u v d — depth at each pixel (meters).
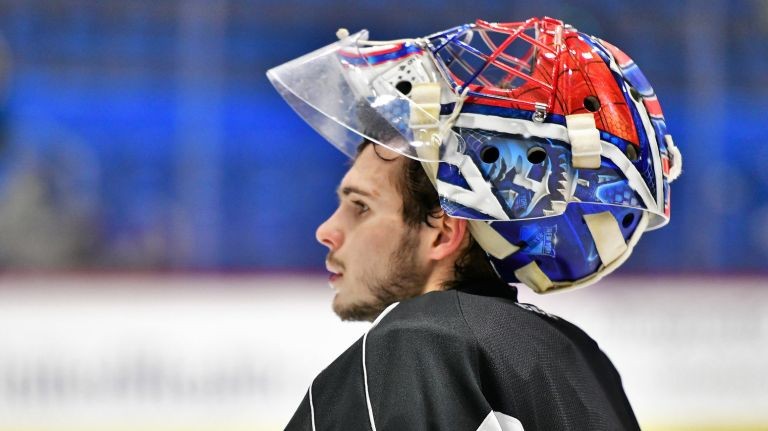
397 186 4.89
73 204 23.20
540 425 4.30
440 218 4.82
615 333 18.53
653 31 23.78
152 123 23.97
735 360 18.91
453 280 4.89
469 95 4.60
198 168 22.30
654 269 19.91
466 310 4.45
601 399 4.75
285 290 17.73
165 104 23.94
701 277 19.09
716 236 22.58
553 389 4.41
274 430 17.09
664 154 5.02
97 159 23.73
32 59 23.59
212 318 17.19
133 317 16.80
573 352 4.74
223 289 17.47
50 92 23.69
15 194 22.75
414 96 4.65
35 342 16.41
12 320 16.39
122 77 23.72
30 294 16.55
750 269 21.33
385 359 4.23
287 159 24.25
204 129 22.61
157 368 16.77
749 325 19.06
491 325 4.43
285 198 24.23
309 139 24.34
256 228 23.95
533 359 4.43
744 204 23.97
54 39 23.69
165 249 22.56
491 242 4.79
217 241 22.48
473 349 4.25
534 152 4.59
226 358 17.11
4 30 23.55
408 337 4.24
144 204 23.59
